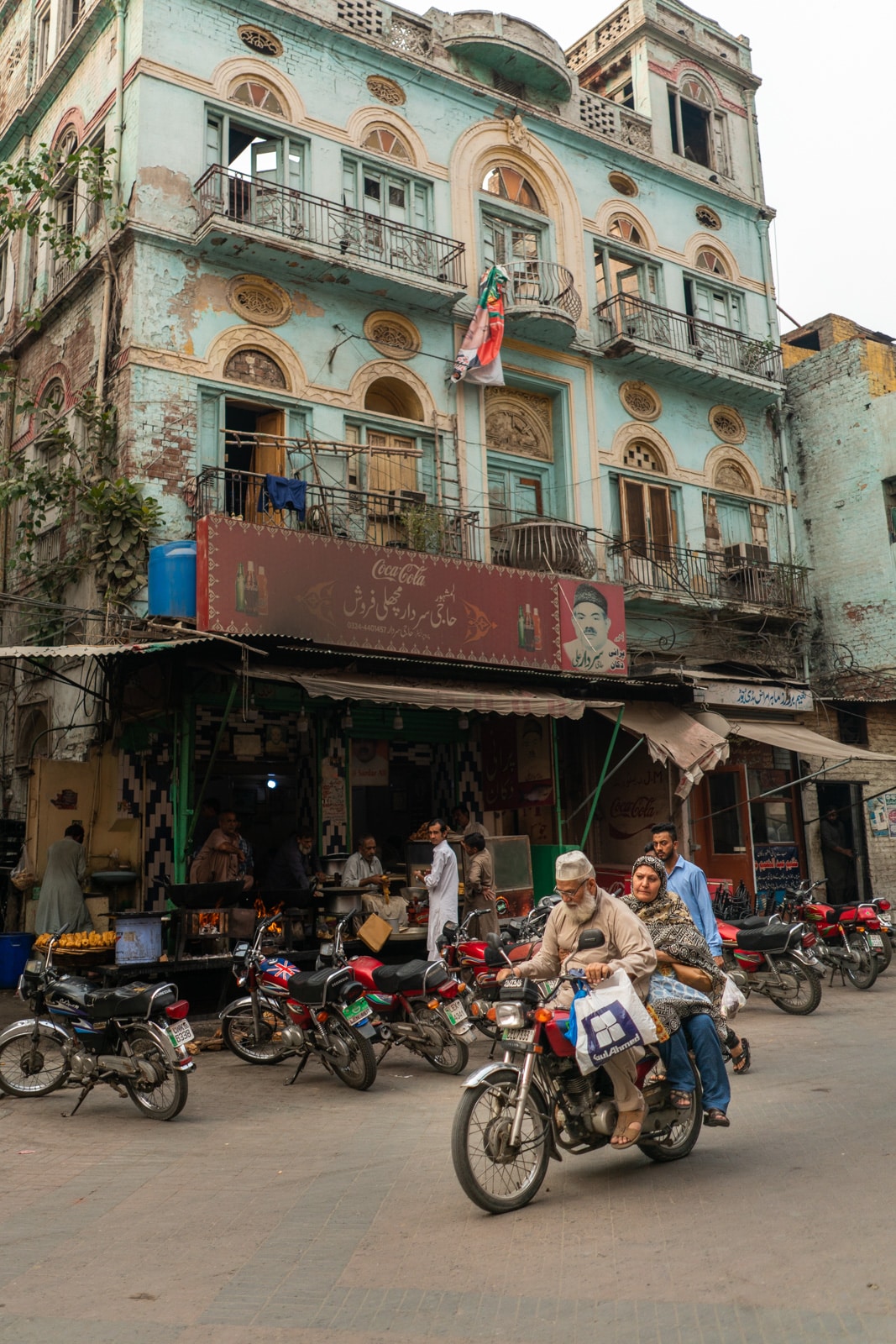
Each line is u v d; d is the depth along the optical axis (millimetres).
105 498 13148
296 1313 3814
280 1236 4656
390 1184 5402
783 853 18109
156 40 14523
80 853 12195
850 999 11602
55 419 15539
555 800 14453
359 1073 7852
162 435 13703
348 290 15711
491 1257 4254
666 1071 5496
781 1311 3586
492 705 12125
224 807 14023
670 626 18578
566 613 15258
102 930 12258
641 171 20188
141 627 12766
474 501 16516
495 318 16266
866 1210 4535
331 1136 6535
